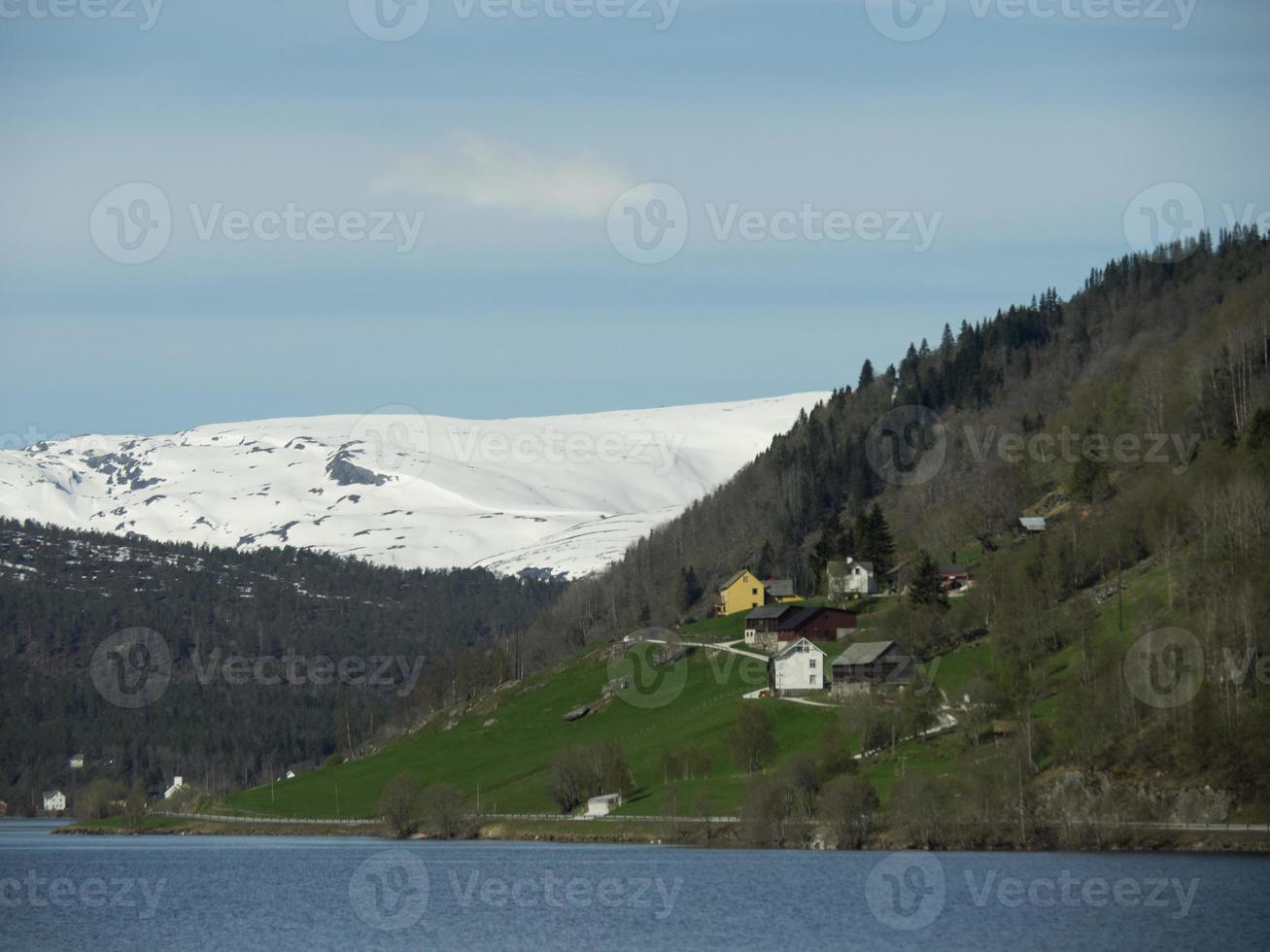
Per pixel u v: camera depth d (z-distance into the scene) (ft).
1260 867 586.86
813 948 495.00
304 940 536.42
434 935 536.01
